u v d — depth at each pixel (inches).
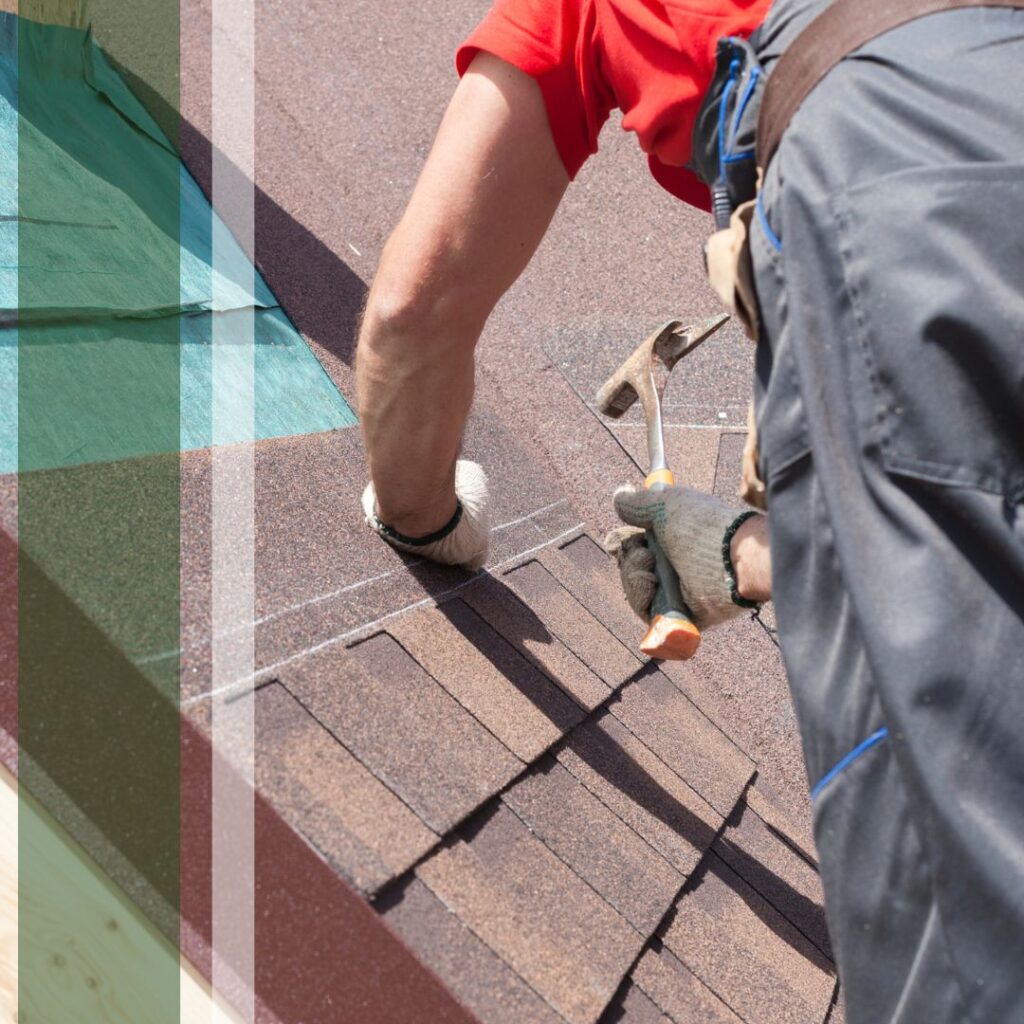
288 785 62.5
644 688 99.4
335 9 164.9
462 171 73.3
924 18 53.0
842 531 48.5
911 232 48.1
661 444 91.4
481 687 81.4
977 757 45.4
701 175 65.4
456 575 92.9
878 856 49.9
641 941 72.1
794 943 85.3
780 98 55.7
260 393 98.8
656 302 151.1
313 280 118.0
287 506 86.4
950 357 46.9
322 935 60.7
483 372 132.0
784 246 51.7
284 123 140.5
